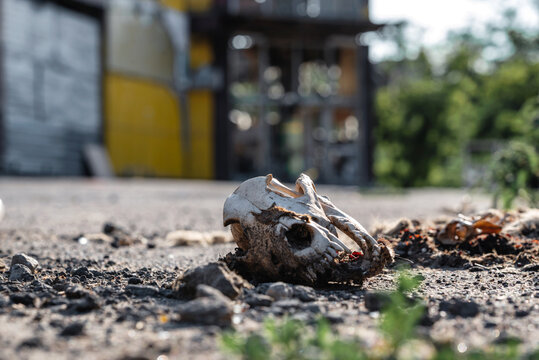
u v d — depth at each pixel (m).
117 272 4.73
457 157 45.75
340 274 3.97
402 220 5.90
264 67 36.94
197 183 28.47
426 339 2.57
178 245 6.80
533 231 6.00
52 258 5.68
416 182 43.81
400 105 44.12
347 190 26.48
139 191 19.33
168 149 35.75
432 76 56.34
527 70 49.34
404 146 43.75
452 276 4.45
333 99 37.38
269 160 37.28
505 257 5.09
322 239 3.82
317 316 2.99
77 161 31.14
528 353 2.48
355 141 38.06
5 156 27.42
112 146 32.81
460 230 5.32
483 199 14.97
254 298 3.36
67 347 2.64
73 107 31.11
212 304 2.99
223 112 35.97
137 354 2.46
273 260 3.94
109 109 32.75
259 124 37.19
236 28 36.06
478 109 50.16
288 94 37.19
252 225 4.00
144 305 3.36
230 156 36.41
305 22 35.06
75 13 31.23
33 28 29.09
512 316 3.14
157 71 35.16
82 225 9.21
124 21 33.44
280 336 2.35
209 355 2.49
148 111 34.56
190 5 36.84
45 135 29.55
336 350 2.21
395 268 4.77
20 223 9.41
